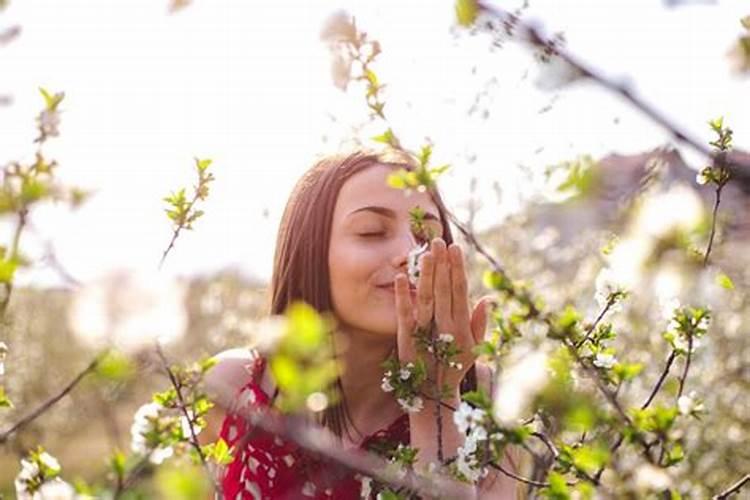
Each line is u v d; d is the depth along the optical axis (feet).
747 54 3.58
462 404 6.10
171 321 5.02
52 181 4.71
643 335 15.24
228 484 8.82
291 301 8.55
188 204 6.03
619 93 2.99
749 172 3.10
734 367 16.55
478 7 3.06
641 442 5.06
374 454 7.83
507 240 20.12
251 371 8.98
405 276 7.30
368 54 4.60
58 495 5.73
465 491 6.28
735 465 14.98
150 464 5.40
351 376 8.45
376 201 8.11
